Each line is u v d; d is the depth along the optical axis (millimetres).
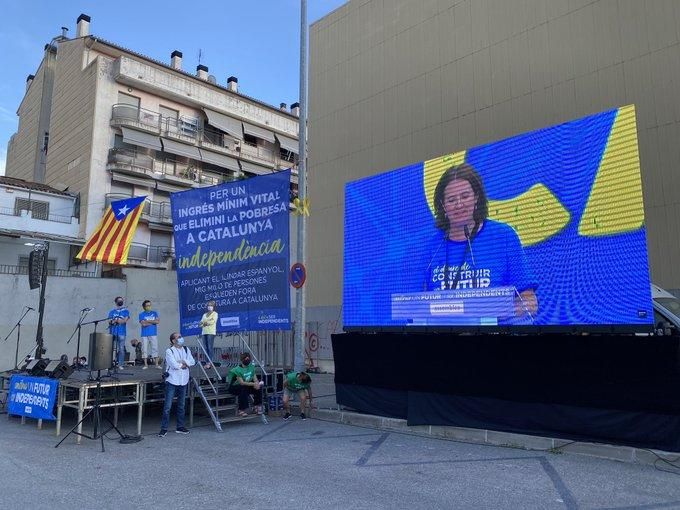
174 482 6266
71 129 35062
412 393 9383
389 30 21062
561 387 7727
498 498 5566
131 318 24875
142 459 7500
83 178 32594
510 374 8250
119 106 33625
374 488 5961
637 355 7012
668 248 13023
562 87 15523
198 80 38062
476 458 7344
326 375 20109
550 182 8133
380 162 20625
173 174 36688
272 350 18875
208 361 11555
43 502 5500
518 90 16594
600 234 7480
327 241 22266
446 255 9391
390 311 10133
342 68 22750
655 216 13328
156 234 35031
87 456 7711
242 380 10406
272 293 11227
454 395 8906
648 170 13570
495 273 8625
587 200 7680
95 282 24062
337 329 21172
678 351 6684
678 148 13117
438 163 9766
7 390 12141
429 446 8180
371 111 21281
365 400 10320
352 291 10914
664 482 6047
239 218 11789
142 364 14344
